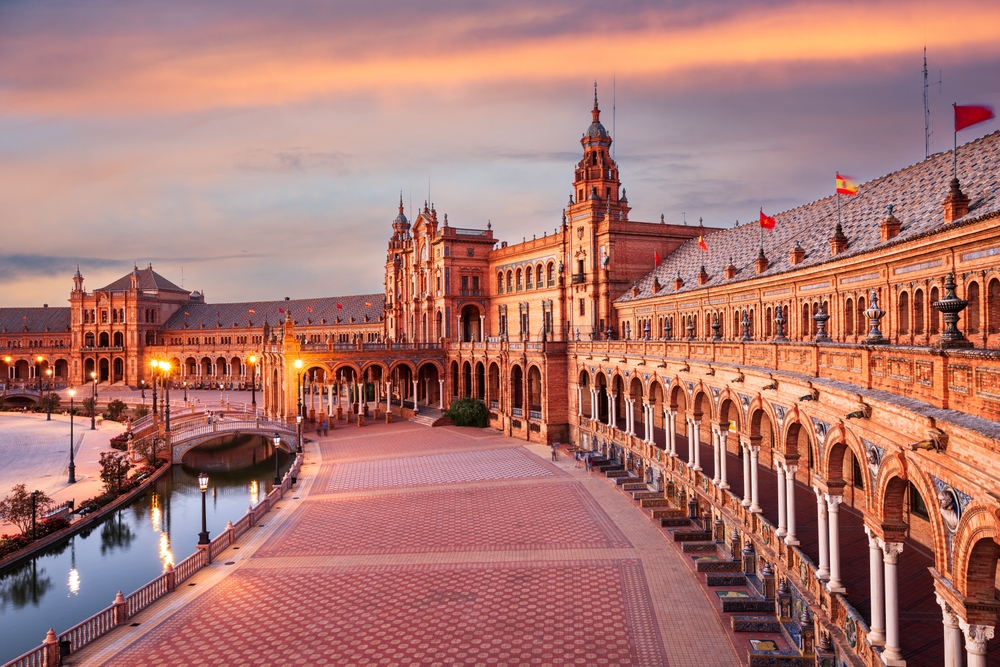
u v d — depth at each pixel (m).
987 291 23.70
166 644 27.28
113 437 88.75
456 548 37.94
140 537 48.81
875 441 17.77
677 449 48.59
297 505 49.47
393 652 25.69
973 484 12.28
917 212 30.75
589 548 36.94
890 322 30.34
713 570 31.86
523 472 57.25
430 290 100.88
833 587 21.98
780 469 27.34
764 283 42.69
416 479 56.50
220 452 81.56
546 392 71.00
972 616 12.98
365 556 37.34
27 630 33.88
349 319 142.38
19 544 44.00
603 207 74.94
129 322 149.88
